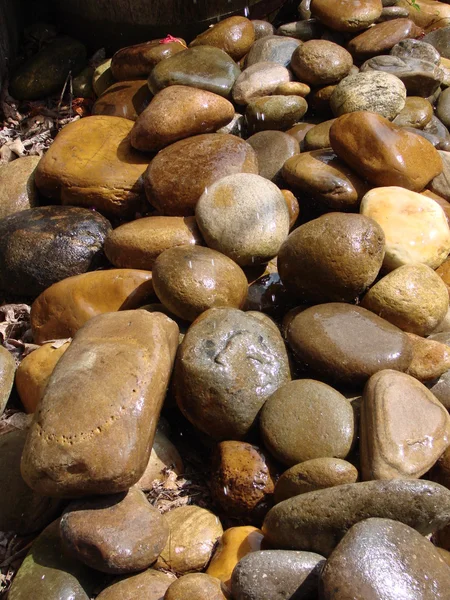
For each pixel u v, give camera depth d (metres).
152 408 0.87
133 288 1.11
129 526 0.83
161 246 1.15
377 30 1.52
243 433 0.94
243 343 0.96
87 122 1.37
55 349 1.05
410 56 1.47
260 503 0.89
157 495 0.93
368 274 1.04
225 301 1.05
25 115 1.58
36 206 1.33
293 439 0.90
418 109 1.41
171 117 1.28
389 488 0.79
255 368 0.95
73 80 1.61
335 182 1.21
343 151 1.23
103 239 1.22
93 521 0.83
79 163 1.29
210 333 0.96
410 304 1.04
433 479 0.90
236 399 0.93
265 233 1.14
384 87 1.37
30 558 0.85
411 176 1.21
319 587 0.73
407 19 1.54
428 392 0.93
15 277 1.20
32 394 1.03
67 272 1.19
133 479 0.84
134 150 1.32
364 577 0.71
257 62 1.48
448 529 0.86
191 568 0.85
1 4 1.59
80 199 1.28
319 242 1.04
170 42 1.50
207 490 0.95
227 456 0.91
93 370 0.88
